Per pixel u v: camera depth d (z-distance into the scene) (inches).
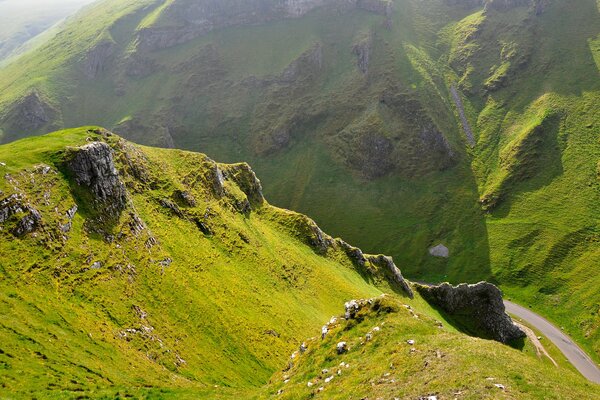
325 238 5216.5
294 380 1366.9
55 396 1195.9
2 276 1704.0
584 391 1045.2
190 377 1854.1
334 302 3983.8
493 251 7455.7
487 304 5226.4
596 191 7485.2
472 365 1091.3
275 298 3297.2
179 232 3208.7
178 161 4151.1
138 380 1539.1
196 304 2508.6
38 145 2586.1
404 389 1035.9
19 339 1401.3
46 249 2011.6
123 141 3494.1
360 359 1309.1
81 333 1668.3
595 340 5423.2
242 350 2400.3
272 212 5132.9
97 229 2421.3
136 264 2463.1
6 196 2015.3
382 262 5536.4
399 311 1546.5
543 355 4977.9
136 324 2004.2
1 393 1117.1
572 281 6461.6
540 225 7455.7
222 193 4279.0
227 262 3336.6
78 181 2507.4
